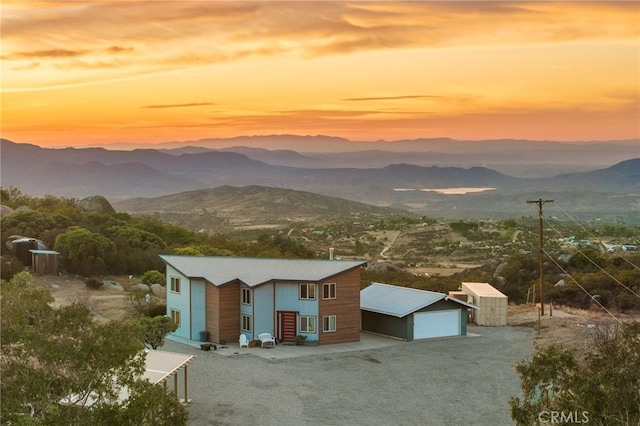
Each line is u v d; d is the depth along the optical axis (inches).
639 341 841.5
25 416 725.3
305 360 1910.7
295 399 1550.2
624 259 3309.5
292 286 2113.7
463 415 1457.9
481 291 2539.4
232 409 1469.0
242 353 1985.7
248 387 1635.1
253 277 2135.8
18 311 830.5
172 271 2236.7
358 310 2166.6
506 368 1836.9
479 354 1998.0
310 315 2103.8
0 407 740.7
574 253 3432.6
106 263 3230.8
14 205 4589.1
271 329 2127.2
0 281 1300.4
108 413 806.5
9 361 777.6
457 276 3644.2
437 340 2190.0
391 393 1610.5
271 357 1936.5
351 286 2153.1
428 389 1644.9
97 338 801.6
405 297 2300.7
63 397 792.3
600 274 2903.5
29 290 989.8
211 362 1873.8
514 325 2418.8
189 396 1552.7
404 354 1995.6
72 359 781.3
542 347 891.4
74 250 3127.5
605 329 1813.5
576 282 2856.8
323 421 1408.7
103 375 809.5
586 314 2517.2
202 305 2161.7
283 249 4911.4
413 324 2188.7
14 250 3152.1
